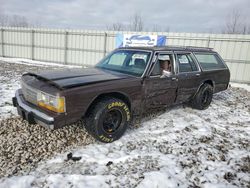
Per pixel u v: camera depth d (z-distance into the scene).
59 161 3.14
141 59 4.39
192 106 5.84
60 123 3.13
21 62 16.80
